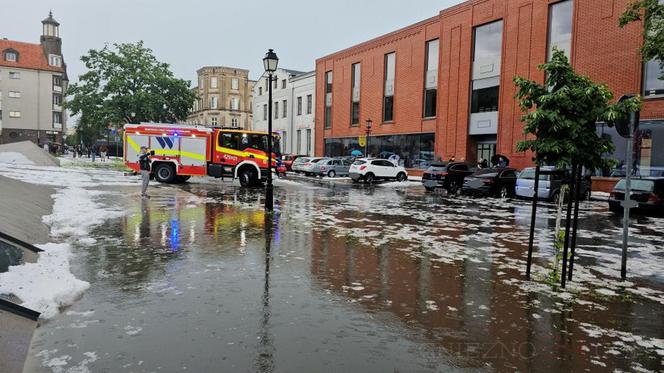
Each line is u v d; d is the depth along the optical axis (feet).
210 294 19.86
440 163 83.56
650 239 37.32
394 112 129.59
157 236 32.19
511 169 77.30
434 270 25.18
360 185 95.25
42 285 18.86
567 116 22.38
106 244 29.25
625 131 24.32
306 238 33.17
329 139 159.12
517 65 94.53
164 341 14.97
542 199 67.36
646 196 52.54
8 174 72.13
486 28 102.73
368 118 139.54
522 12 93.45
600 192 78.64
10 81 231.30
